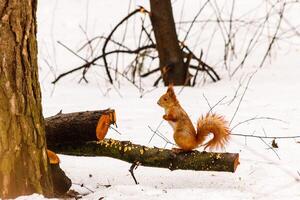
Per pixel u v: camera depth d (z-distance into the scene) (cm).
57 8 2331
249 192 824
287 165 927
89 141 847
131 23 2156
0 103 720
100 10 2305
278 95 1348
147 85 1595
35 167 746
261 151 999
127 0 2375
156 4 1535
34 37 743
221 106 1286
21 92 730
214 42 1934
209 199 771
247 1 2259
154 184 879
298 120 1161
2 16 713
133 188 802
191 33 2023
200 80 1606
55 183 811
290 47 1811
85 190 851
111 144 852
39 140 753
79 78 1662
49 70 1739
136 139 1076
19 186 734
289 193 816
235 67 1673
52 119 838
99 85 1579
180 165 839
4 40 715
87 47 1953
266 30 1978
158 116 1226
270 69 1605
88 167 956
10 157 727
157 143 1055
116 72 1611
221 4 2255
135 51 1584
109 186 858
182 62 1550
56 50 1941
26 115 736
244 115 1206
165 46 1539
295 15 2094
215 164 828
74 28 2142
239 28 1998
